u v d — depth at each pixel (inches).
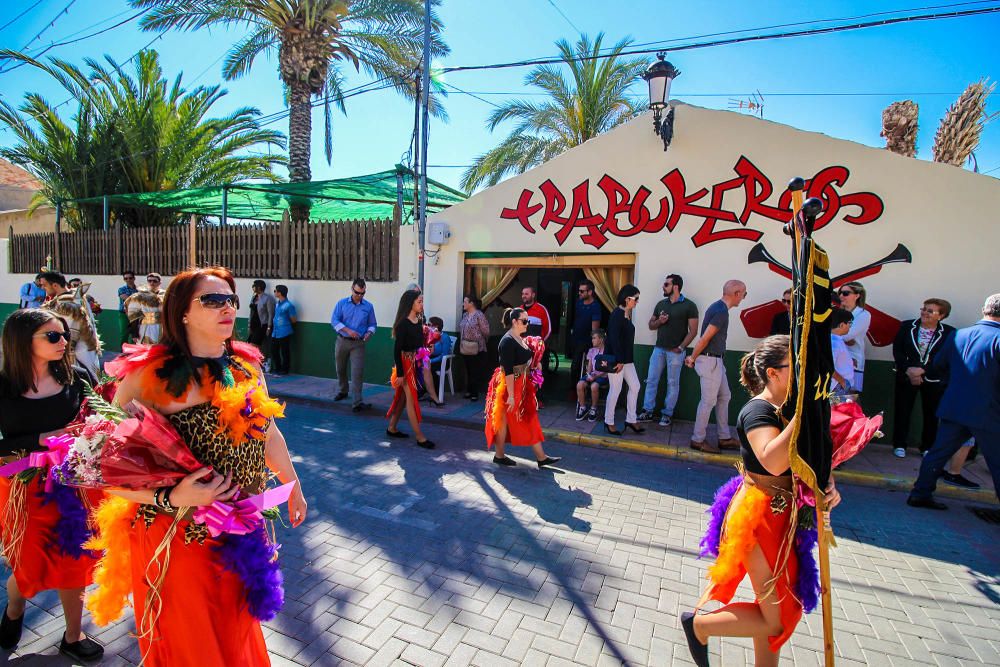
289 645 115.0
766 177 279.0
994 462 180.2
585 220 317.1
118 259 523.8
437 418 302.7
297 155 551.5
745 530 93.0
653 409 295.0
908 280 262.7
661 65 278.1
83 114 634.8
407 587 138.2
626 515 185.9
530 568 149.3
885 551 168.7
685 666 112.5
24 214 826.2
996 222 250.2
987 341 178.9
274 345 408.2
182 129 657.6
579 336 355.3
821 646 120.9
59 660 108.7
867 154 264.2
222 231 453.7
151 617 77.1
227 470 80.0
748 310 284.8
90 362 173.2
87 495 106.6
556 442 271.4
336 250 398.3
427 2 350.6
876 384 269.0
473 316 335.0
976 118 430.0
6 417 101.4
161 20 489.4
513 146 697.6
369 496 195.6
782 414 91.6
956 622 132.2
